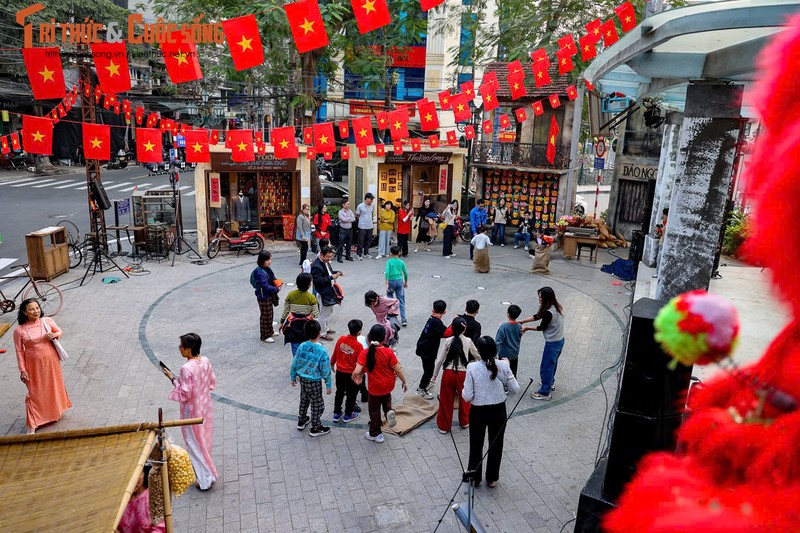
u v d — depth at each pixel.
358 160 20.45
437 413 8.04
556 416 8.36
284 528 5.95
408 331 11.67
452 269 16.81
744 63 4.32
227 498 6.39
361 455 7.25
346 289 14.26
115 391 8.76
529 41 15.55
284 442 7.52
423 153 19.95
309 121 22.05
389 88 21.28
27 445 4.18
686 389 3.75
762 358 0.80
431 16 24.39
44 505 3.60
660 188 14.13
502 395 6.41
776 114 0.68
